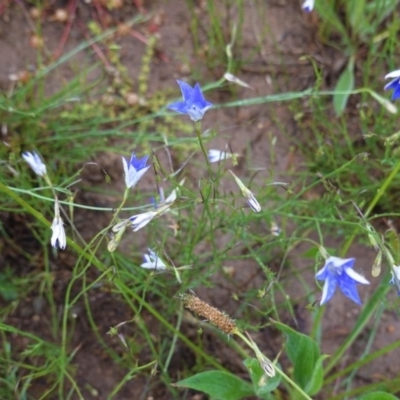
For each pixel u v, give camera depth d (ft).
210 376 1.09
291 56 1.61
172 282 1.28
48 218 1.39
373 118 1.52
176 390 1.30
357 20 1.56
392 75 0.98
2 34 1.60
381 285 1.24
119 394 1.31
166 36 1.62
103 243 1.38
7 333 1.33
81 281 1.37
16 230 1.39
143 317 1.34
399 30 1.62
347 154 1.47
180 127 1.51
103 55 1.59
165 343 1.30
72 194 1.03
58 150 1.44
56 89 1.55
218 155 1.28
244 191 0.99
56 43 1.60
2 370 1.27
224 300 1.36
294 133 1.53
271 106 1.55
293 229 1.42
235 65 1.58
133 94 1.53
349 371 1.32
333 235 1.42
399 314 1.31
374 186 1.37
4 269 1.37
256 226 1.40
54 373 1.30
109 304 1.35
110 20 1.63
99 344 1.33
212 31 1.58
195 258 1.27
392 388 1.26
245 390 1.12
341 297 1.40
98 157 1.47
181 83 0.97
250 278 1.38
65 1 1.63
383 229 1.43
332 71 1.59
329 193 1.36
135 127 1.52
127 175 0.97
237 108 1.56
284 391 1.29
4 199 1.32
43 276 1.36
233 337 1.34
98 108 1.50
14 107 1.39
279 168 1.50
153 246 1.23
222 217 1.17
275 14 1.66
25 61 1.58
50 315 1.35
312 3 1.35
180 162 1.48
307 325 1.36
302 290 1.38
